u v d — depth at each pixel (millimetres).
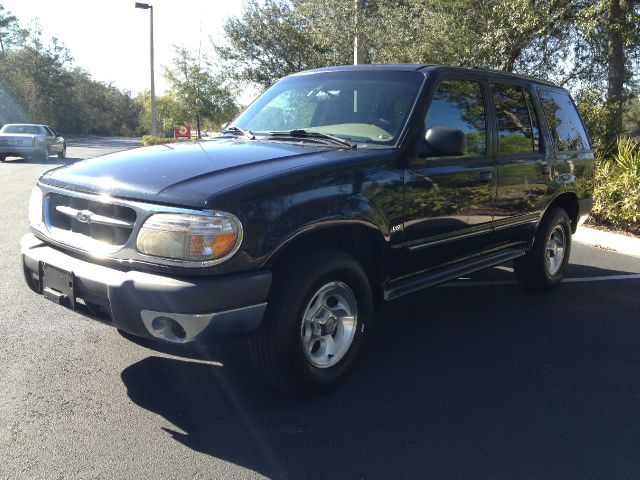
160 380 3742
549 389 3785
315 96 4613
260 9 20984
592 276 6680
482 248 4805
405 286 4098
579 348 4496
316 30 16203
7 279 5746
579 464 2947
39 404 3389
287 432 3176
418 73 4328
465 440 3145
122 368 3895
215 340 3012
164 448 2990
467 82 4625
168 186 3096
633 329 4938
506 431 3250
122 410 3355
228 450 2988
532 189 5195
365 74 4555
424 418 3369
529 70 13961
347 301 3631
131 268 3082
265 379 3473
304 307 3289
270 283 3117
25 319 4703
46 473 2746
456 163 4293
